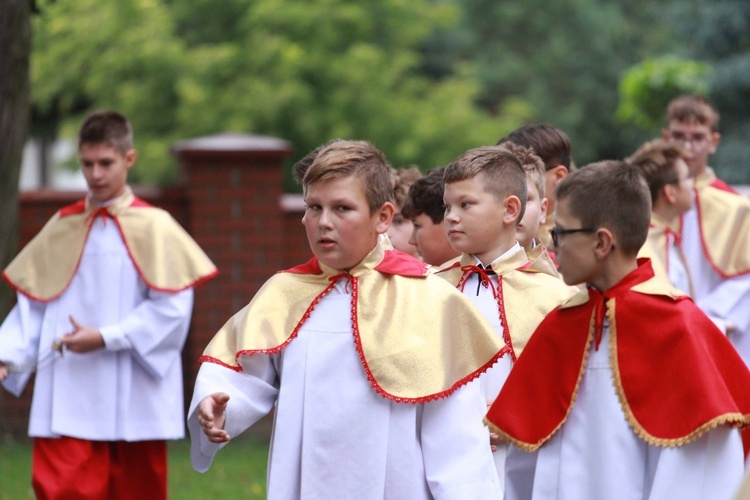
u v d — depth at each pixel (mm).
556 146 15930
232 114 49750
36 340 17953
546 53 76438
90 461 17656
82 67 50406
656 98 38719
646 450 10734
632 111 39438
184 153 27734
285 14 52406
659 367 10609
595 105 76375
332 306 11867
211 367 11727
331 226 11570
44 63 48219
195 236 27812
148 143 48688
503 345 11844
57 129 57750
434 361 11586
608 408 10797
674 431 10383
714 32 52312
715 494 10398
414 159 52000
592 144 76312
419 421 11734
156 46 49688
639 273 10945
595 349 10969
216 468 24156
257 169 27969
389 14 55938
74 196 27172
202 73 50688
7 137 23047
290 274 12180
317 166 11586
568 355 11047
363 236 11672
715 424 10172
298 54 51281
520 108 58281
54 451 17609
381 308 11766
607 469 10711
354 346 11664
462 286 13648
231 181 27891
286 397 11656
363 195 11602
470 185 13078
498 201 13141
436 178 14961
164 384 18031
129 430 17719
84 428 17578
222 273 27859
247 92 50312
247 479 23109
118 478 18109
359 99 52469
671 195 19031
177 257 18203
